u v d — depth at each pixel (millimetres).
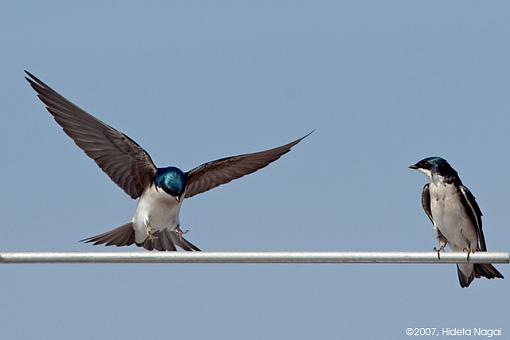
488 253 10109
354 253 10125
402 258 10172
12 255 10250
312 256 10180
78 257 10266
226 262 10195
